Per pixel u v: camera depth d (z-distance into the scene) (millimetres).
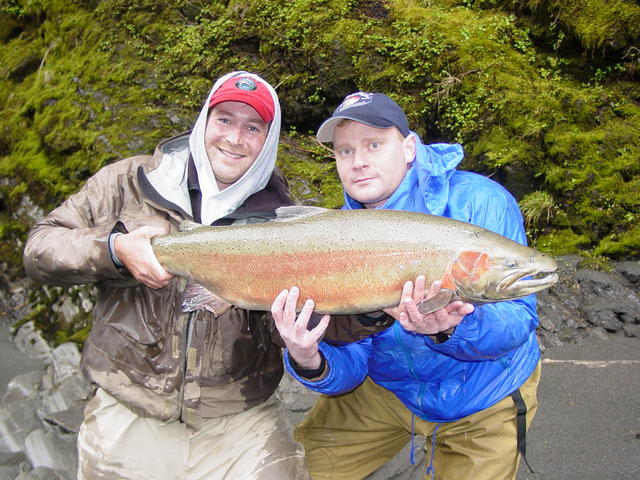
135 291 1194
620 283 2334
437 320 1048
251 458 1202
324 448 1467
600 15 2748
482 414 1248
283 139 3072
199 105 3072
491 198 1214
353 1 3016
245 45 3172
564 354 2053
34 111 3236
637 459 1579
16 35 3820
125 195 1243
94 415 1229
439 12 2980
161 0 3402
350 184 1233
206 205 1266
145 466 1191
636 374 1922
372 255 1049
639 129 2629
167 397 1174
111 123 2984
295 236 1079
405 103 2807
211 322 1188
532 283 1038
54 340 2516
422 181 1214
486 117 2695
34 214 2955
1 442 1898
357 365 1272
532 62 2863
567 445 1655
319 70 2953
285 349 1214
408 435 1451
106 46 3354
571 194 2549
